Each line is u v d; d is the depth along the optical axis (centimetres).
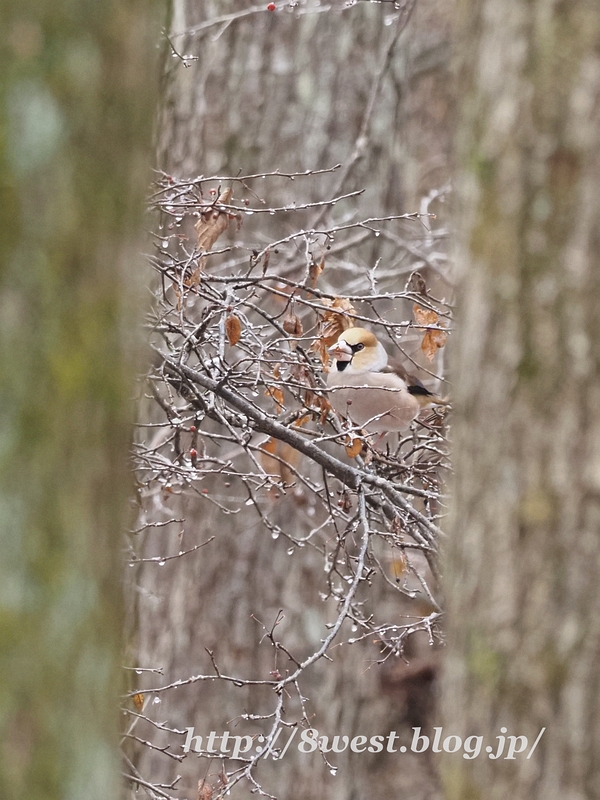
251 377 1123
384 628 1076
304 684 1945
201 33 1969
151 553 2002
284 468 1378
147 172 450
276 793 1925
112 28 418
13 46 392
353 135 1998
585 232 633
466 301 680
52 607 404
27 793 398
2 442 394
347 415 1114
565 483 636
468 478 674
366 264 1883
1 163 390
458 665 673
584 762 619
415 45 3012
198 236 1056
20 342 396
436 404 1280
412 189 2611
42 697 402
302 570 1939
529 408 646
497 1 670
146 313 1002
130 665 1169
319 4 1941
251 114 1973
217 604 1952
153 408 1609
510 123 653
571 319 636
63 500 408
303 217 1941
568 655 628
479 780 646
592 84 635
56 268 402
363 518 1034
